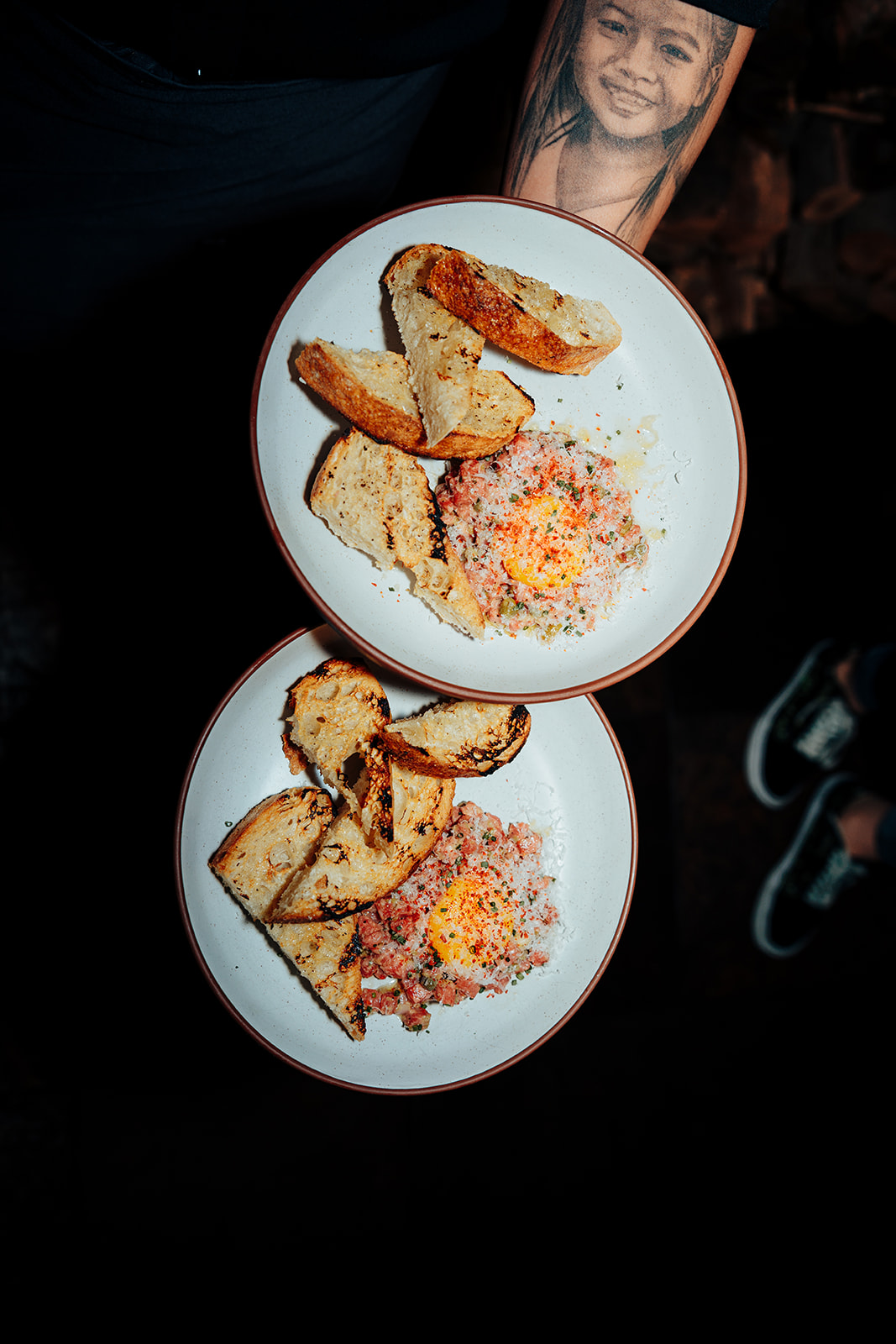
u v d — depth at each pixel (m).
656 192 0.69
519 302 0.61
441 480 0.67
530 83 0.67
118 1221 1.10
